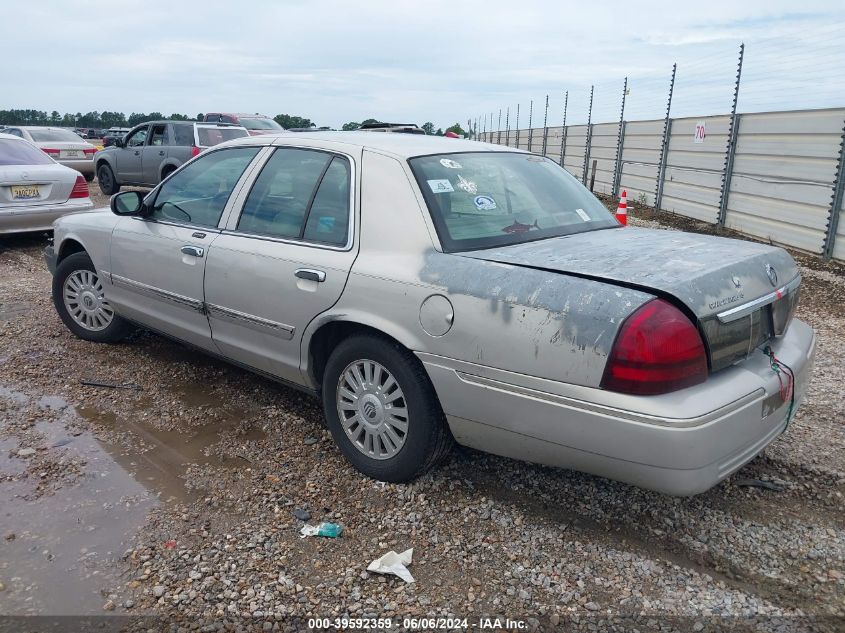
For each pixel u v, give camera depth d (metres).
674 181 14.88
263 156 4.12
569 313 2.68
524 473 3.61
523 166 4.03
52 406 4.38
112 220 5.05
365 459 3.54
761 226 11.34
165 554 2.91
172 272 4.44
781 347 3.17
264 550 2.96
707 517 3.23
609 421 2.62
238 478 3.56
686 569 2.86
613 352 2.58
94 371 4.98
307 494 3.41
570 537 3.07
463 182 3.54
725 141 12.45
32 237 10.60
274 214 3.93
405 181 3.41
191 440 3.97
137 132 15.63
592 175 18.92
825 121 9.52
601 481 3.53
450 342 3.02
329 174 3.73
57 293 5.57
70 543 2.97
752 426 2.77
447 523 3.17
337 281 3.44
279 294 3.73
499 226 3.42
